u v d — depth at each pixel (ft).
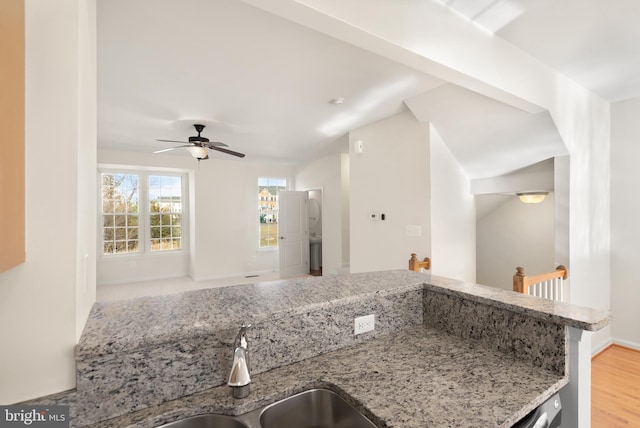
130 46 7.68
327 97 11.07
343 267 19.97
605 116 11.93
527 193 12.30
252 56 8.21
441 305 4.98
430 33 6.16
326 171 21.71
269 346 3.68
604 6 6.27
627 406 8.28
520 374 3.63
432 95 10.82
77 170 2.57
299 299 4.20
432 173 11.83
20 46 2.28
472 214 13.64
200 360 3.24
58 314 2.56
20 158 2.29
